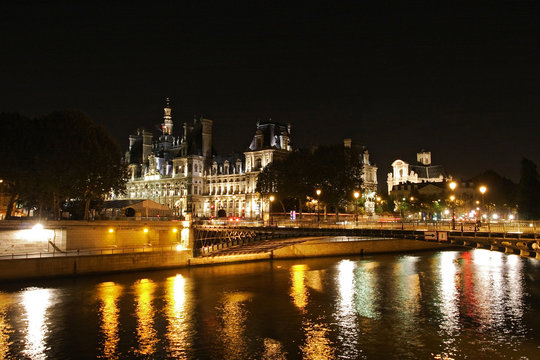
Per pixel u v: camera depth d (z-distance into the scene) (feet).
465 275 212.43
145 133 603.26
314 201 392.47
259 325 137.69
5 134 251.19
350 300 166.50
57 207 272.10
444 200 494.18
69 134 266.98
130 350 118.11
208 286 191.21
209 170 531.50
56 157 255.09
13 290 177.68
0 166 248.73
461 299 165.17
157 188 557.74
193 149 531.09
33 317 143.95
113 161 288.92
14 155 249.96
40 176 255.29
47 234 229.04
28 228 223.10
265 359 111.96
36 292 175.01
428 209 485.56
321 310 153.48
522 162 318.04
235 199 496.23
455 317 143.33
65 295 171.32
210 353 116.06
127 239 259.60
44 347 119.55
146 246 259.39
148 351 117.39
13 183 266.36
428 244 332.39
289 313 150.00
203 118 538.06
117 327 135.74
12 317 143.74
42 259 195.72
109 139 295.69
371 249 307.37
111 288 184.75
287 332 131.13
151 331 132.46
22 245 221.05
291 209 399.24
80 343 122.52
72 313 148.97
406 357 111.45
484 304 157.69
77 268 205.26
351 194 355.77
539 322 137.18
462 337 124.88
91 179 271.69
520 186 316.60
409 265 248.73
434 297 168.96
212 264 250.98
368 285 192.34
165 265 233.55
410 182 623.36
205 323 139.95
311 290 183.32
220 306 159.12
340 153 347.36
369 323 138.62
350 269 236.22
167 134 610.24
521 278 203.62
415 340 123.03
